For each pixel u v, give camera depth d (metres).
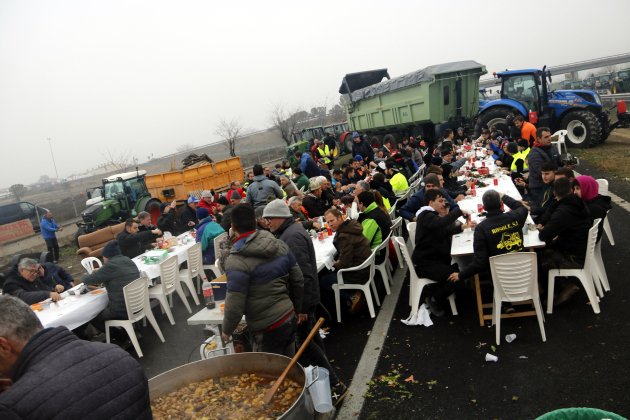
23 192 27.84
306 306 4.10
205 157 17.28
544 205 6.03
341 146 23.31
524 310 5.12
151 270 6.96
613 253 6.32
